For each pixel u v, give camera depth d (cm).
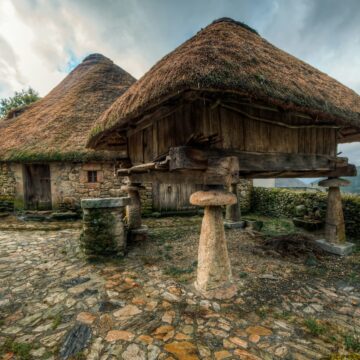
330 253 415
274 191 823
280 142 300
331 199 436
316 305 251
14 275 325
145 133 348
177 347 185
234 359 173
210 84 189
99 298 261
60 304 250
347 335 201
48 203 787
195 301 254
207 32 295
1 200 800
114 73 1099
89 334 201
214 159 236
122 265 360
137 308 241
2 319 224
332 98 311
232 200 255
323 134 358
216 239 264
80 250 426
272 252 407
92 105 891
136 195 500
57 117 839
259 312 236
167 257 396
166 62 272
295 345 188
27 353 179
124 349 183
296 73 310
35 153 700
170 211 800
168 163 252
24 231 599
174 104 258
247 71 223
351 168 412
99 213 385
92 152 706
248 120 269
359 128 346
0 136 905
